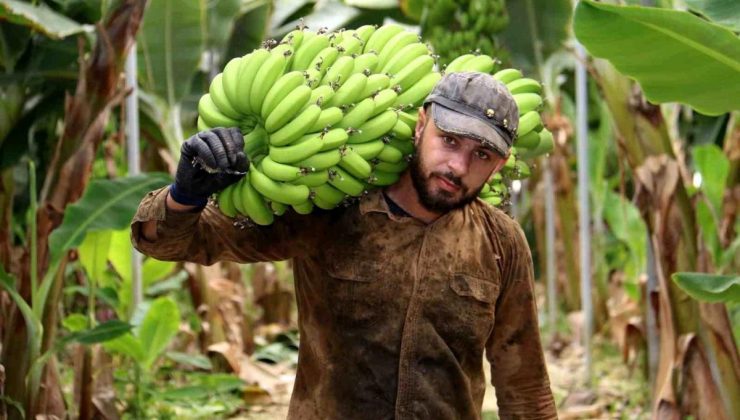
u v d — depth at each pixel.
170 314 4.76
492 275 2.39
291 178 2.19
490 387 6.00
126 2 4.00
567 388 6.00
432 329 2.33
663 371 4.25
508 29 5.52
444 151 2.18
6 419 3.79
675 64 2.82
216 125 2.32
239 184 2.26
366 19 6.57
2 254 4.55
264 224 2.31
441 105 2.18
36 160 5.05
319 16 6.70
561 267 8.28
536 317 2.53
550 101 6.95
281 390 5.76
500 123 2.16
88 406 4.37
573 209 8.00
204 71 6.56
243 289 6.83
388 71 2.46
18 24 4.39
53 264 3.76
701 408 4.10
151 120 5.55
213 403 5.20
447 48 4.51
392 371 2.35
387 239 2.33
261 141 2.29
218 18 6.15
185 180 2.08
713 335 4.02
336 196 2.31
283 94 2.20
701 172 5.21
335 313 2.37
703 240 4.18
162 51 5.36
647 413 5.25
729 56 2.75
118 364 5.67
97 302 5.89
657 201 4.18
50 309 4.00
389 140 2.31
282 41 2.37
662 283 4.20
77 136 3.98
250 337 6.60
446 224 2.35
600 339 7.48
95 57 3.99
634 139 4.23
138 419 4.84
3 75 4.43
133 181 3.84
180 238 2.24
